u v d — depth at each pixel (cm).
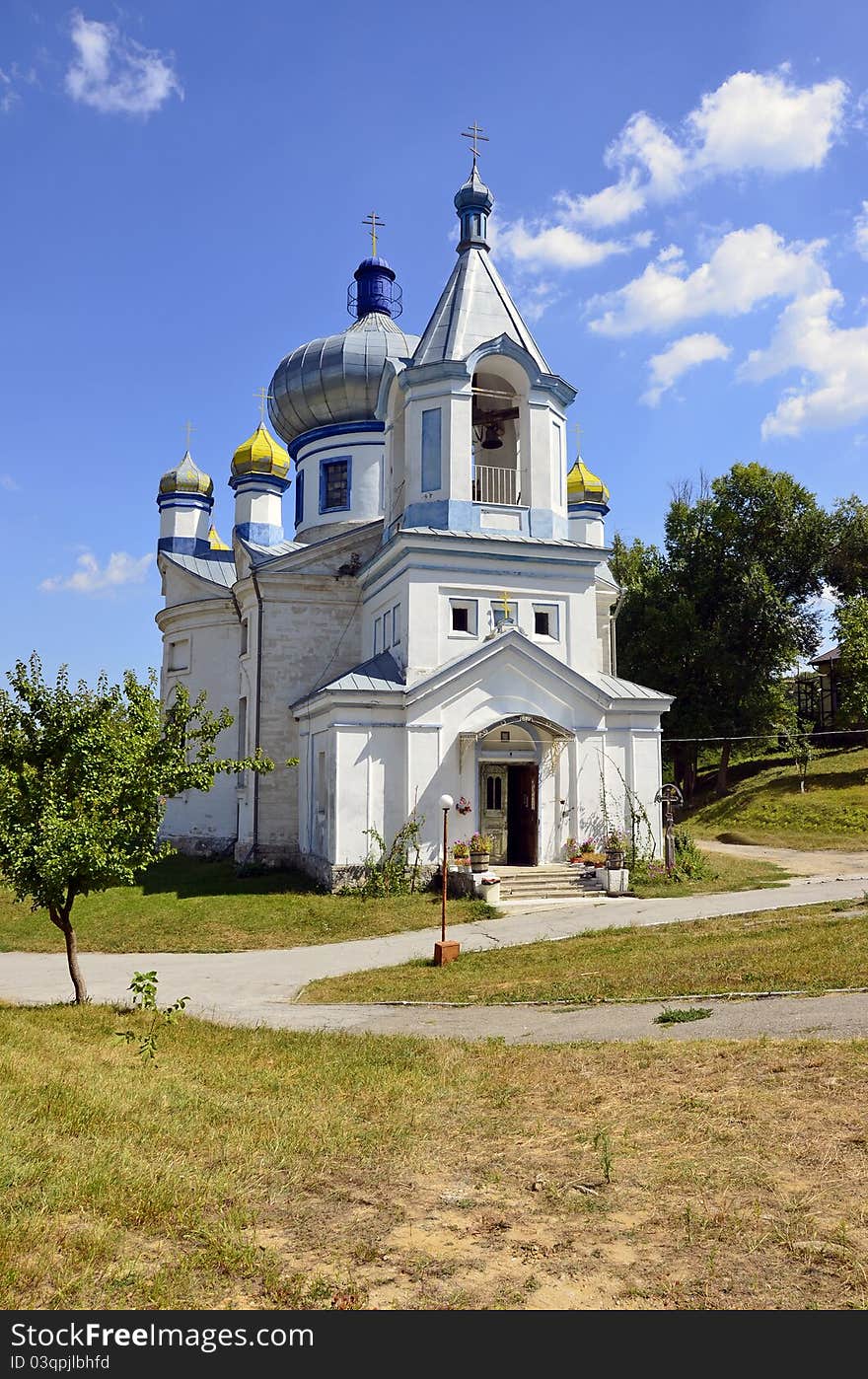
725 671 5044
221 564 3662
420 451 2773
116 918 2488
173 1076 1027
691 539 5409
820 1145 704
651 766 2792
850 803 4178
